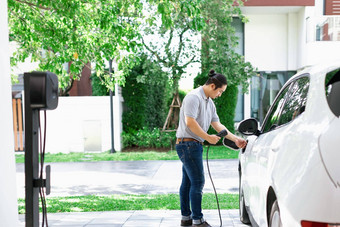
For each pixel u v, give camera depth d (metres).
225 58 15.53
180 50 15.62
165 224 4.77
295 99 2.66
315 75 2.37
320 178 1.77
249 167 3.72
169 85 16.36
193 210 4.27
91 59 7.95
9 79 2.53
